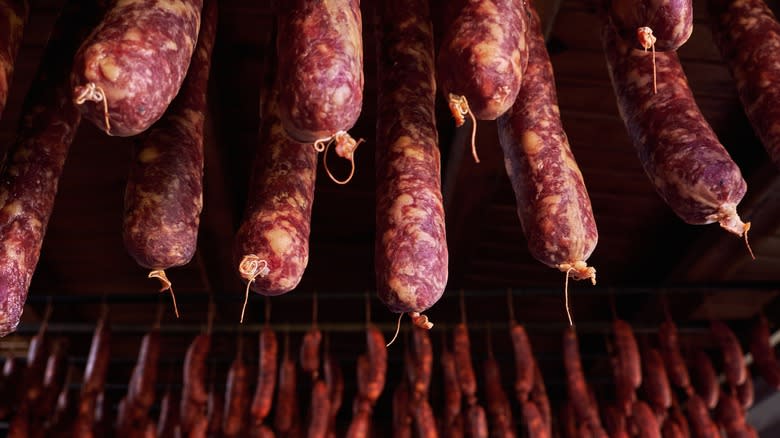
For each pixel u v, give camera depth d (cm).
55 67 211
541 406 580
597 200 557
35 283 633
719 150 199
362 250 634
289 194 203
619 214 570
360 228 605
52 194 197
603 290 569
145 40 152
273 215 197
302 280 679
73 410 603
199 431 523
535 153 203
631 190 541
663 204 550
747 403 583
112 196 538
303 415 789
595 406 585
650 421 543
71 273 625
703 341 721
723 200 194
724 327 569
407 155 196
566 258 193
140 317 699
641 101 221
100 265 613
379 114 212
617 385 555
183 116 207
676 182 201
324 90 156
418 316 185
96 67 145
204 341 541
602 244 607
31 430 538
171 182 192
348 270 664
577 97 456
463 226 548
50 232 577
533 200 198
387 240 186
